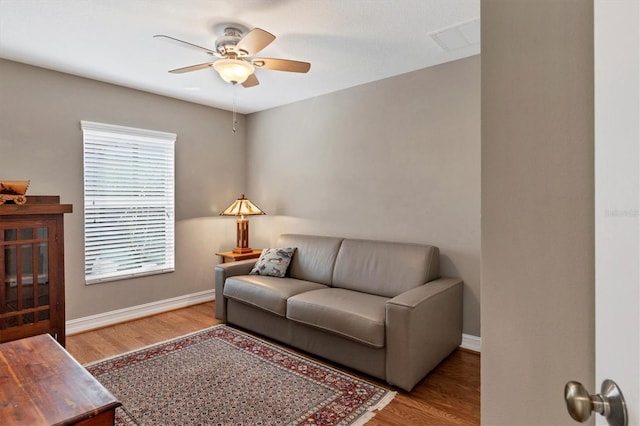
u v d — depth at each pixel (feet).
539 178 2.35
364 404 7.14
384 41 8.70
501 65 2.61
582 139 2.12
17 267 7.73
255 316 10.71
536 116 2.37
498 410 2.61
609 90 1.65
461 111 9.77
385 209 11.37
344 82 11.66
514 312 2.50
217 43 8.16
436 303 8.43
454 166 9.93
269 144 14.90
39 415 3.95
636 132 1.41
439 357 8.67
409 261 9.86
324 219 13.06
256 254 13.99
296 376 8.22
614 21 1.59
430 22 7.79
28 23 7.83
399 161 11.02
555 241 2.26
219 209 14.94
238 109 15.02
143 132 12.44
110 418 4.18
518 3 2.51
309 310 8.95
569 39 2.19
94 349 9.72
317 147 13.19
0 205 7.51
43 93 10.37
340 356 8.59
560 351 2.23
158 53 9.40
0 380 4.66
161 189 13.14
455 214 9.96
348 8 7.24
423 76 10.44
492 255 2.65
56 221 8.25
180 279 13.66
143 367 8.61
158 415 6.69
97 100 11.40
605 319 1.71
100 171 11.56
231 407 6.98
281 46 9.00
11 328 7.66
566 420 2.18
